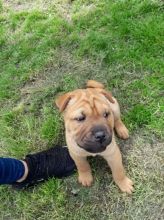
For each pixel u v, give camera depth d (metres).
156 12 0.91
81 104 0.63
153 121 0.74
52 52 0.89
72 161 0.72
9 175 0.67
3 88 0.86
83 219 0.67
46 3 0.99
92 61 0.86
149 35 0.86
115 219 0.66
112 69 0.84
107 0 0.95
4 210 0.71
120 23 0.90
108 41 0.87
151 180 0.69
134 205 0.67
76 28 0.92
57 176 0.72
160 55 0.83
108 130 0.61
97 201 0.69
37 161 0.72
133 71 0.82
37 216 0.69
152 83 0.79
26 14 0.98
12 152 0.76
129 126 0.75
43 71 0.87
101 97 0.65
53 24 0.94
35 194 0.71
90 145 0.61
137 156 0.72
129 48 0.85
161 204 0.67
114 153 0.64
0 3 1.02
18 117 0.81
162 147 0.72
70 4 0.98
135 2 0.93
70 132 0.64
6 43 0.94
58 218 0.68
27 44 0.92
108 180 0.70
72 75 0.85
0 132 0.79
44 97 0.83
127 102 0.78
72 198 0.70
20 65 0.89
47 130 0.77
